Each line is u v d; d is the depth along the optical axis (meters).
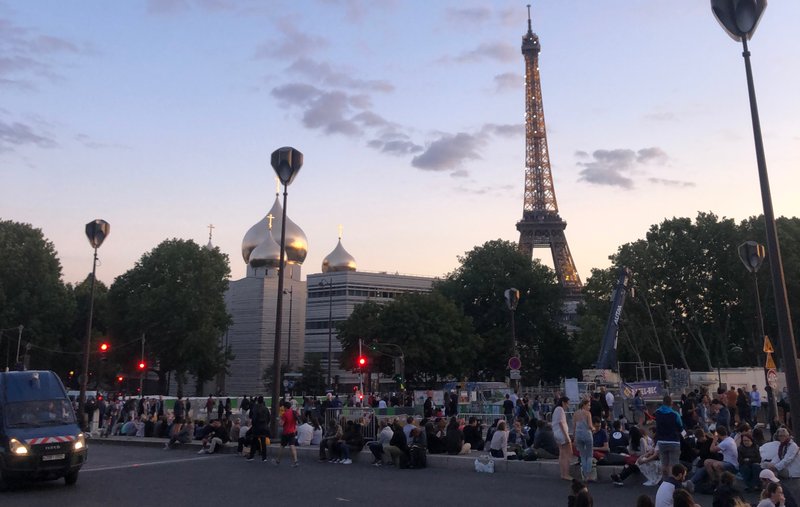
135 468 23.62
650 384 46.16
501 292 101.31
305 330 135.75
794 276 74.88
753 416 38.47
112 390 104.00
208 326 83.69
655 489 18.42
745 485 17.59
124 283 86.75
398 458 23.50
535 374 105.94
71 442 19.41
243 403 45.34
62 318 88.81
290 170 31.06
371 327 84.94
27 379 20.69
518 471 21.77
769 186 16.59
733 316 83.81
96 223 38.53
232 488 19.05
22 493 18.33
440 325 84.00
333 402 46.34
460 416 34.03
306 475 21.72
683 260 81.69
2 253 84.19
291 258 127.31
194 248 87.88
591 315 90.94
